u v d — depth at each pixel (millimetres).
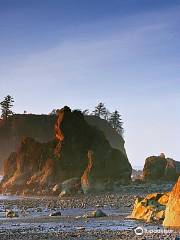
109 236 33562
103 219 47344
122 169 105500
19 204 78875
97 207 66875
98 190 98562
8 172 126625
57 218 51500
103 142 113188
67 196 98250
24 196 105562
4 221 49875
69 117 118375
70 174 112938
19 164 122375
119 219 46562
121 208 62688
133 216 47344
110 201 75562
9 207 73125
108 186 99000
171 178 105938
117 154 106500
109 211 58031
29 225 44406
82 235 34562
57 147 116188
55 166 113250
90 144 115875
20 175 119875
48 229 39875
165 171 106562
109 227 39812
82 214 56750
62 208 68250
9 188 118750
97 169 101312
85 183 99750
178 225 38406
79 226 41438
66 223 44875
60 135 117188
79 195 97500
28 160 122000
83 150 116000
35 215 58188
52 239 32844
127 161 107375
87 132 117812
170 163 107125
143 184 100562
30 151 122875
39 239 33000
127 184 102125
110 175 103250
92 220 46781
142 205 46969
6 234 36594
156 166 107062
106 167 102750
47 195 105438
